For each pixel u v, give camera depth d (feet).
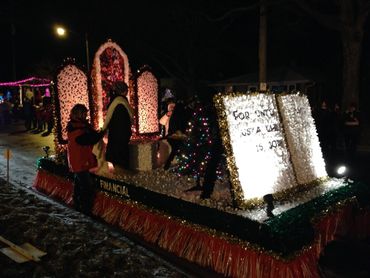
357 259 15.69
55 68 24.53
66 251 14.90
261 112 16.51
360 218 17.74
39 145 48.21
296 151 17.60
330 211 15.85
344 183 18.30
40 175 26.13
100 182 20.71
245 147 15.39
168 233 16.47
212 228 14.83
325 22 49.78
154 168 22.36
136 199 18.33
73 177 22.85
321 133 42.88
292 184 16.83
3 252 14.65
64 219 18.71
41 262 14.03
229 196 16.43
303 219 14.10
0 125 75.87
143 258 14.61
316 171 18.48
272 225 13.15
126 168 21.58
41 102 72.64
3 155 40.60
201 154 18.33
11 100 99.55
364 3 47.03
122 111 21.29
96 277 13.00
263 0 45.65
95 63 25.95
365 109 62.03
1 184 26.00
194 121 18.84
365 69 67.77
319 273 14.20
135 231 18.07
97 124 26.32
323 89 71.77
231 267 14.02
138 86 28.48
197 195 16.78
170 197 16.60
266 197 13.73
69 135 20.56
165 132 27.91
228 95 15.39
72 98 25.21
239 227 13.87
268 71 71.31
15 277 12.89
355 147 40.01
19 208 19.97
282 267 12.60
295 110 18.33
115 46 26.89
